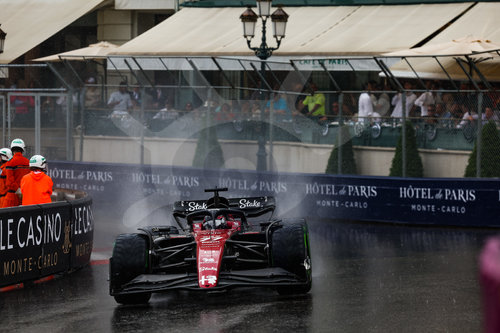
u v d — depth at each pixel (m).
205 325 25.14
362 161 64.62
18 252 35.56
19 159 50.19
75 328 25.95
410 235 51.62
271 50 69.12
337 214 61.09
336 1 91.75
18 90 79.38
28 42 101.94
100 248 48.91
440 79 71.31
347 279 35.03
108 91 81.06
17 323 27.31
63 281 37.53
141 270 29.44
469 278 34.41
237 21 95.06
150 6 103.56
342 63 72.81
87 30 110.81
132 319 27.03
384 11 87.62
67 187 77.62
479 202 54.91
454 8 83.69
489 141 56.19
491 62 67.00
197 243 29.83
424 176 61.31
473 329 23.59
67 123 78.31
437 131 60.41
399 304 28.20
